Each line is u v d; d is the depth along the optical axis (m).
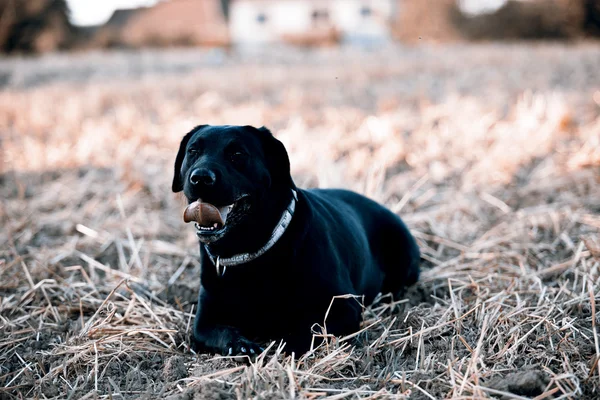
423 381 3.29
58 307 4.59
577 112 11.44
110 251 5.86
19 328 4.37
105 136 10.77
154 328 4.17
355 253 4.27
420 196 7.27
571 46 28.67
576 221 5.93
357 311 3.95
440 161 8.80
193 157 3.79
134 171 8.37
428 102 13.13
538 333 3.78
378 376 3.45
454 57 22.97
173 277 5.13
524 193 7.07
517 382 3.09
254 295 3.76
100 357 3.80
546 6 37.44
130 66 23.80
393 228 4.91
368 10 43.31
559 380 3.19
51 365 3.77
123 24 51.78
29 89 18.08
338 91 16.00
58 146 10.33
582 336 3.76
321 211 4.16
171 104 14.33
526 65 19.67
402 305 4.67
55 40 34.25
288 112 13.01
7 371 3.82
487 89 14.80
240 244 3.69
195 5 51.56
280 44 39.03
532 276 4.69
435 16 41.25
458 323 3.88
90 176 8.41
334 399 3.13
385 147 9.07
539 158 8.56
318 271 3.77
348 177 7.78
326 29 40.94
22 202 7.37
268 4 43.66
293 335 3.77
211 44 40.75
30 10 32.03
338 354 3.54
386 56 25.06
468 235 5.99
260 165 3.72
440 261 5.48
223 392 3.16
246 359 3.60
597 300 4.16
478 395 3.03
